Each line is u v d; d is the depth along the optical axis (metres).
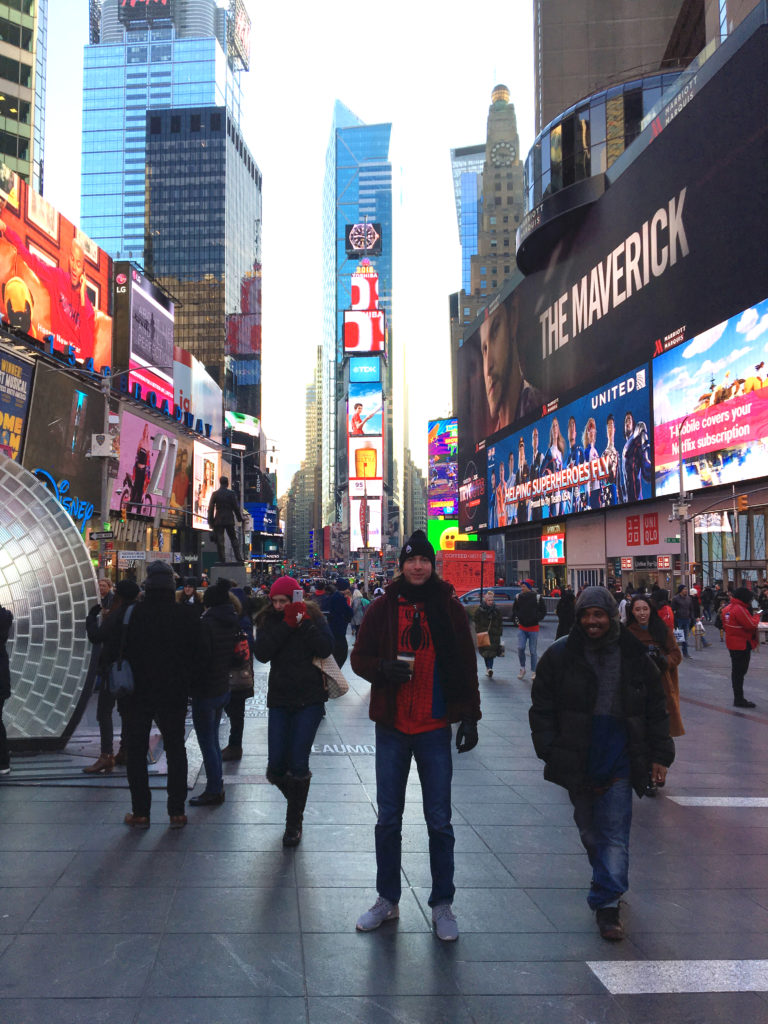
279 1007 3.59
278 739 6.01
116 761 8.21
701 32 59.50
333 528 188.62
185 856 5.59
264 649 6.04
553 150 55.50
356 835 6.15
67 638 8.84
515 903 4.88
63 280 48.59
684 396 40.25
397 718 4.65
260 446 136.12
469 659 4.67
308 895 4.92
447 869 4.52
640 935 4.43
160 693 6.27
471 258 156.12
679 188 40.94
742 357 35.56
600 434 49.47
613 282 48.31
